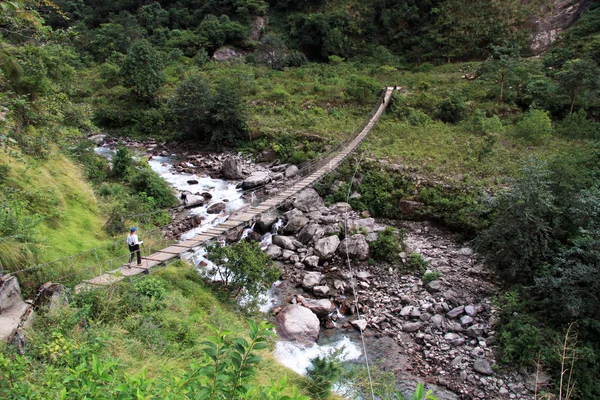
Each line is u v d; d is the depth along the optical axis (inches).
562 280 500.1
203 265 652.7
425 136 1157.7
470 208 794.8
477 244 636.7
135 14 2551.7
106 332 359.9
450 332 551.2
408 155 1026.7
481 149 1021.8
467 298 608.1
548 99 1226.6
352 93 1467.8
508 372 482.9
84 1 2763.3
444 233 804.6
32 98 667.4
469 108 1325.0
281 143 1219.9
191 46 2090.3
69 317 350.0
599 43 1389.0
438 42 1951.3
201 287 558.6
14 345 291.6
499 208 623.5
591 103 1187.9
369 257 725.3
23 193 513.0
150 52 1498.5
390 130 1214.9
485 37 1850.4
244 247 556.4
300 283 652.1
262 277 545.6
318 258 709.3
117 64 1697.8
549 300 523.5
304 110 1424.7
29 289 394.9
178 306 471.8
